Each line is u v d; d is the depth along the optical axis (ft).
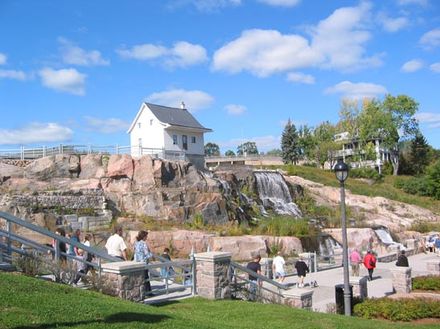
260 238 102.32
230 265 48.24
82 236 90.94
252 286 50.70
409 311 48.19
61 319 27.61
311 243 115.03
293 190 173.47
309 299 50.06
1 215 37.52
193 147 178.40
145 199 110.52
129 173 116.98
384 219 169.37
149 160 118.73
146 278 45.47
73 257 41.45
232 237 99.91
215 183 126.11
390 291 70.23
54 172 118.93
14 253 44.68
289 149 305.53
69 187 113.60
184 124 176.14
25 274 38.81
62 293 34.14
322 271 92.48
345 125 299.99
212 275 45.19
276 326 36.22
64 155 121.80
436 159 305.73
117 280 39.17
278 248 103.81
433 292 66.59
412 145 305.73
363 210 176.65
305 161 309.83
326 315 42.39
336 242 123.34
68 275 39.93
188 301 43.32
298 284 74.28
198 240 96.84
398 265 75.25
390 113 290.56
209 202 115.65
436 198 229.66
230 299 46.44
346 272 49.49
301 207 166.40
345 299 49.16
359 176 256.93
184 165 124.98
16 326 25.38
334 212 164.45
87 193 108.27
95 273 40.91
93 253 41.55
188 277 50.78
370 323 40.98
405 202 209.97
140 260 48.67
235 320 37.55
